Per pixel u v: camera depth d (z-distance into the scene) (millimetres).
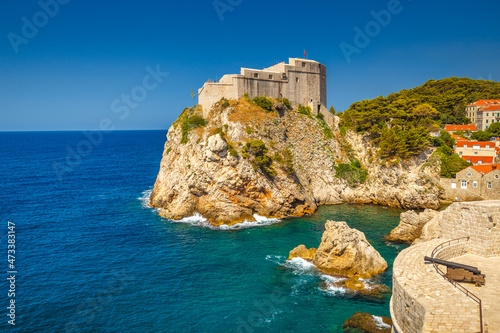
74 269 45062
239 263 46500
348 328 31641
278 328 32094
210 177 67125
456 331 18266
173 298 37688
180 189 71688
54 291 39312
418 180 75375
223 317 34031
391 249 50188
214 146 66312
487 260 28312
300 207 72188
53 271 44469
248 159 67938
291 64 92812
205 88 82750
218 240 56000
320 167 83312
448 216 31562
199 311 35156
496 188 69188
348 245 42375
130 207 78000
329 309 35031
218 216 65750
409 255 27812
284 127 82938
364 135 88500
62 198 86938
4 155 191000
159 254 50094
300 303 36281
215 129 74375
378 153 81312
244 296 37938
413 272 24500
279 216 69125
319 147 85750
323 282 40656
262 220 67250
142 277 42719
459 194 74125
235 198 67000
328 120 95438
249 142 69438
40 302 36969
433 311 19109
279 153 76188
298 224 64562
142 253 50531
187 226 64000
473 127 99812
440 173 76625
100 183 108375
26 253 50469
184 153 75750
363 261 42344
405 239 53188
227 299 37375
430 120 85688
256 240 55750
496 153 82875
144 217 69875
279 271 43750
